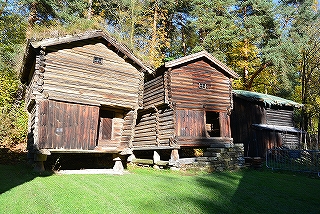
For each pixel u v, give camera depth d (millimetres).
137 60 12086
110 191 7680
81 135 10492
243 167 15000
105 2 24844
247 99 19453
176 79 14641
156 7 26484
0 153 13078
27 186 7574
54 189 7406
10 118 14969
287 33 25609
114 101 11477
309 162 14961
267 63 25578
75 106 10539
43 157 9742
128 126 12094
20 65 13703
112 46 11742
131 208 6367
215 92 15797
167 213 6203
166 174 11836
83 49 11117
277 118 21219
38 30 10555
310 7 25812
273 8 25531
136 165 15461
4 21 19047
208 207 6863
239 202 7531
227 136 15672
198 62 15617
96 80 11180
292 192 9125
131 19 24297
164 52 30047
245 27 25281
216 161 13969
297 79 28781
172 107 14102
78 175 9703
